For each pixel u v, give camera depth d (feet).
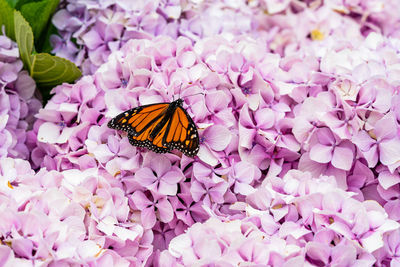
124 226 2.78
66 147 2.95
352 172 2.87
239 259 2.66
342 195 2.73
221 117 2.86
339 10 3.47
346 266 2.66
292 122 2.89
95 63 3.16
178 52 2.95
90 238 2.73
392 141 2.81
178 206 2.84
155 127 2.78
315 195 2.73
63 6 3.24
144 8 3.12
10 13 3.13
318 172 2.89
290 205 2.76
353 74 2.91
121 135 2.86
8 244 2.63
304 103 2.89
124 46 3.07
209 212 2.79
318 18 3.46
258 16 3.51
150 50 2.95
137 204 2.82
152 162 2.82
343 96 2.87
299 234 2.70
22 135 3.03
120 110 2.89
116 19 3.12
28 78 3.08
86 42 3.14
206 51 2.99
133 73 2.91
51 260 2.63
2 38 3.07
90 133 2.91
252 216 2.77
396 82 2.87
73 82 3.15
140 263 2.77
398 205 2.84
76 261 2.64
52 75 3.10
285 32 3.48
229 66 2.92
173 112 2.78
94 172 2.84
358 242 2.68
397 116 2.83
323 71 2.98
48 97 3.18
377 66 2.93
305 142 2.87
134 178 2.82
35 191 2.77
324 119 2.85
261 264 2.62
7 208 2.65
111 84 2.97
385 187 2.81
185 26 3.20
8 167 2.84
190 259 2.68
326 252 2.66
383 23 3.50
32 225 2.65
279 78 3.00
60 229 2.67
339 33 3.43
